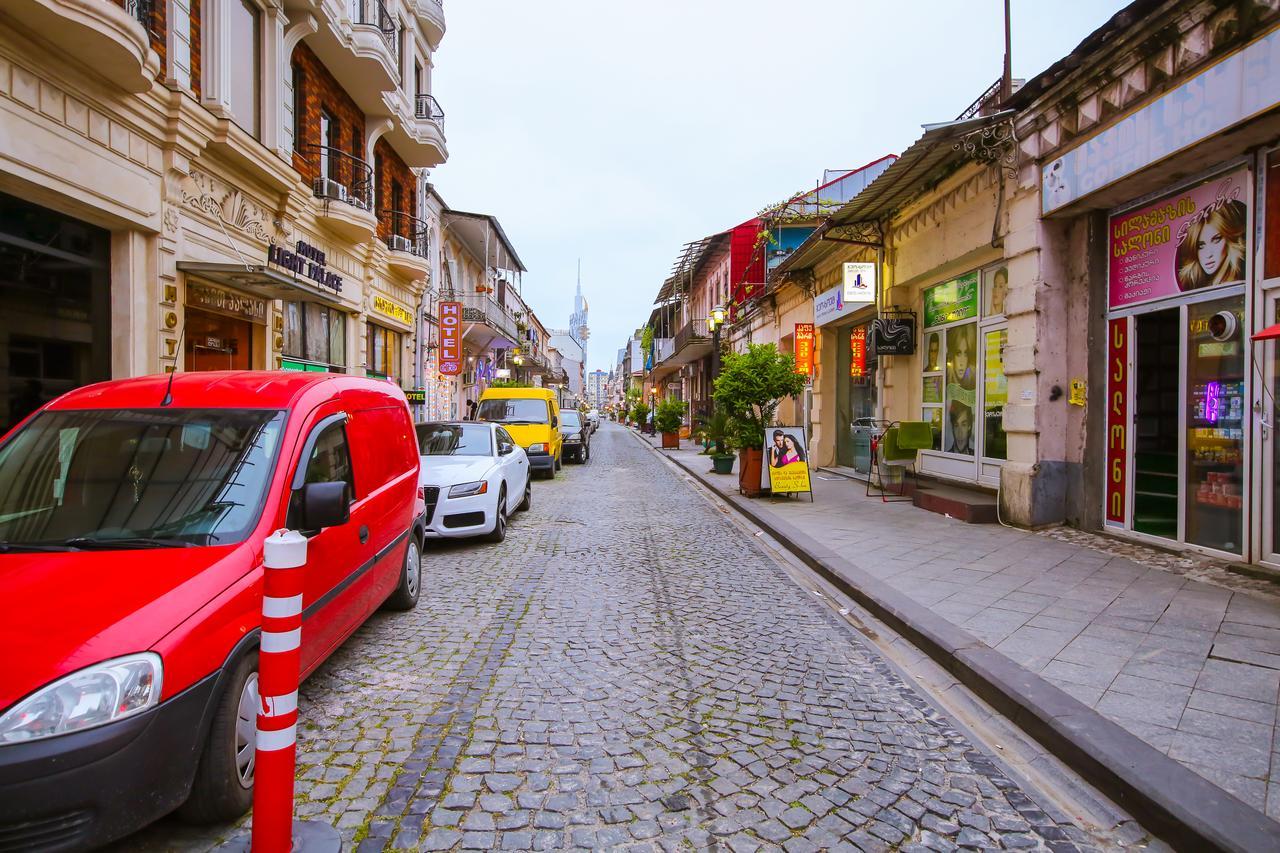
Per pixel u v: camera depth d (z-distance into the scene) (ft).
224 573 9.71
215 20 32.19
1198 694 12.37
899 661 15.57
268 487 11.34
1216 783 9.57
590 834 9.11
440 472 27.73
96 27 22.25
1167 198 22.34
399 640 16.56
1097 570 20.77
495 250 104.17
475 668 14.83
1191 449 21.56
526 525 33.17
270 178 37.24
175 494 11.09
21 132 22.11
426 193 74.95
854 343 50.60
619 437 147.84
